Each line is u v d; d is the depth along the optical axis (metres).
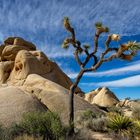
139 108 20.88
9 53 38.59
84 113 16.56
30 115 10.74
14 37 42.53
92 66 12.55
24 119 10.87
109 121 13.25
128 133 11.58
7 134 9.88
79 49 12.78
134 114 18.78
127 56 11.64
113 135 11.73
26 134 9.44
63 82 36.56
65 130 10.48
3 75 35.41
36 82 23.78
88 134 11.50
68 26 12.66
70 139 10.07
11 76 34.38
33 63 33.25
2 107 15.44
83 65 12.59
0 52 40.62
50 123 10.20
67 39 12.78
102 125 13.43
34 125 10.24
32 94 19.20
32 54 36.06
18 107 15.73
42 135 9.68
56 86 22.23
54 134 9.89
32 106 16.45
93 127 13.45
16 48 38.72
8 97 16.94
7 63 36.72
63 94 20.11
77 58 12.69
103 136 11.91
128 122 12.39
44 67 34.66
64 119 16.95
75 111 18.64
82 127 13.27
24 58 33.16
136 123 12.38
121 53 11.55
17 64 34.03
